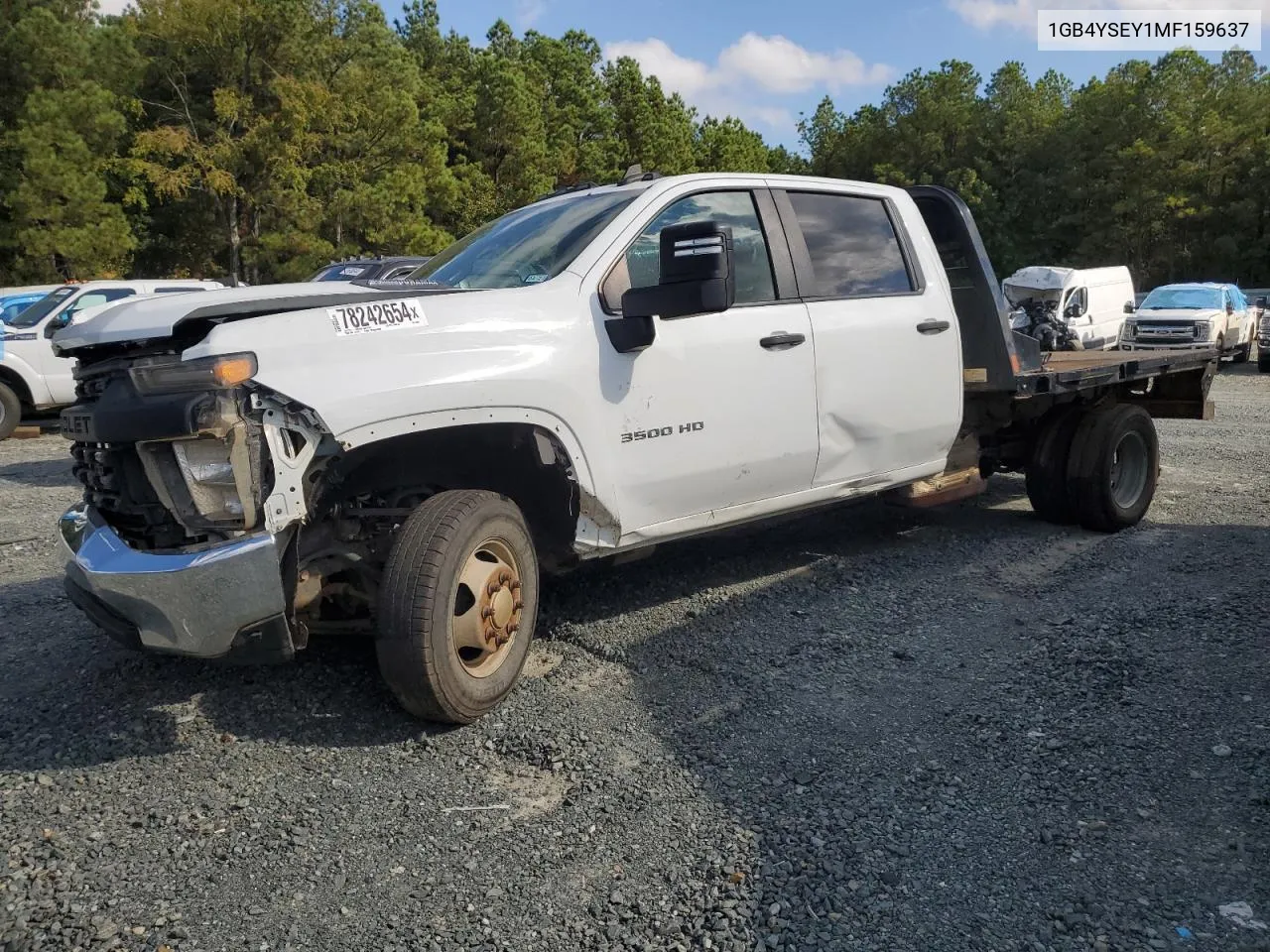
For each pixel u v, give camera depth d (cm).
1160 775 322
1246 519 676
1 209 2848
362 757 348
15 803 318
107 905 264
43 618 506
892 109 6397
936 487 612
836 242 515
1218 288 2308
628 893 266
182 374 307
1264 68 5975
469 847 291
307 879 277
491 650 371
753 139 6450
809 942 245
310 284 391
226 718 379
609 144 4947
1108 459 627
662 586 534
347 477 369
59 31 2727
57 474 1006
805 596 516
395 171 3198
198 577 308
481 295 378
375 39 3194
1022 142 6088
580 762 340
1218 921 250
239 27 2795
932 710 378
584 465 394
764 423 462
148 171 2764
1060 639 446
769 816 304
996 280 582
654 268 433
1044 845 285
